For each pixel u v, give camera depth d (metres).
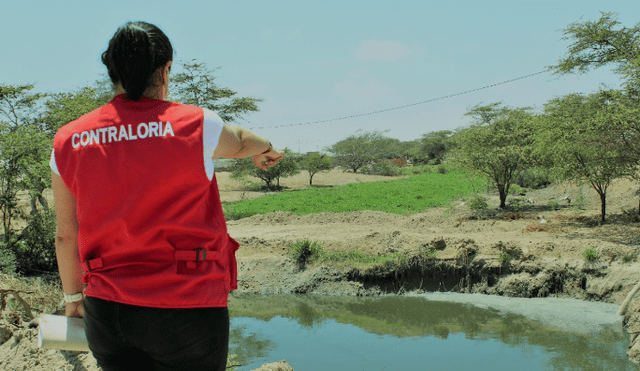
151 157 1.40
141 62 1.50
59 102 19.72
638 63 14.01
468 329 10.26
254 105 34.50
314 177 52.44
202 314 1.43
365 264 13.95
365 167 60.88
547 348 8.90
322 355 8.84
